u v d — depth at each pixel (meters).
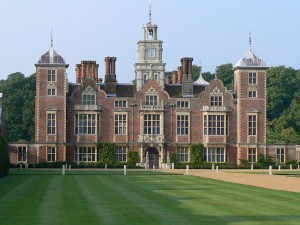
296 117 166.88
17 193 51.22
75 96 119.88
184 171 99.12
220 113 120.69
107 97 120.31
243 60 121.19
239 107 120.44
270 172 88.62
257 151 120.56
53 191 53.44
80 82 130.00
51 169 107.25
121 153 120.19
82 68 126.19
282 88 174.88
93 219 35.31
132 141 120.19
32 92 170.25
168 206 41.59
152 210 39.41
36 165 113.56
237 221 34.72
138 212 38.38
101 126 120.19
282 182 68.00
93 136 119.44
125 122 120.31
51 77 117.94
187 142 120.75
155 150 122.50
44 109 117.62
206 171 100.38
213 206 41.69
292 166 118.12
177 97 121.38
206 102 121.50
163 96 121.06
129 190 54.91
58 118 117.69
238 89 121.06
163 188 57.78
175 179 73.75
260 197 48.50
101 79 136.50
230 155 121.12
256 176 80.75
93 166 115.12
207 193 52.16
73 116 119.56
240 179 73.81
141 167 114.94
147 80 121.19
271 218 35.97
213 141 120.56
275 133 159.38
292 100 172.12
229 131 121.25
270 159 120.25
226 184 64.44
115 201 44.69
